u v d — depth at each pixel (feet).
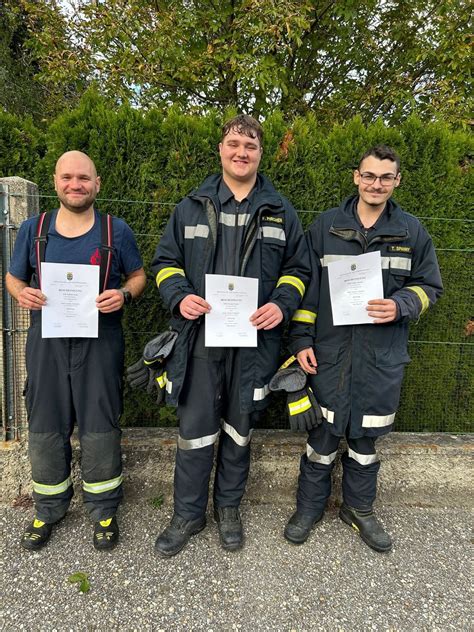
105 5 15.31
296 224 6.88
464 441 9.35
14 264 6.70
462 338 9.93
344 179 9.35
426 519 8.38
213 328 6.28
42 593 6.27
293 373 7.09
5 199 7.66
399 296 6.58
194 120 9.21
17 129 9.33
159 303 9.43
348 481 7.64
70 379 6.69
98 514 7.12
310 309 7.07
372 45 17.62
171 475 8.65
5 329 7.90
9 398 8.11
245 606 6.18
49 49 16.66
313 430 7.39
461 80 15.37
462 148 9.68
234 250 6.46
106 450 6.98
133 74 15.26
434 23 16.22
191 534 7.30
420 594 6.54
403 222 6.70
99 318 6.64
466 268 9.66
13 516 7.86
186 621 5.91
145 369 6.96
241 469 7.34
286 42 15.74
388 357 6.75
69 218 6.55
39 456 6.92
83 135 8.89
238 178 6.41
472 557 7.38
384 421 6.90
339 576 6.82
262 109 16.92
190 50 16.16
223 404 7.02
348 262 6.61
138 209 9.14
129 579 6.56
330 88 19.81
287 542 7.52
